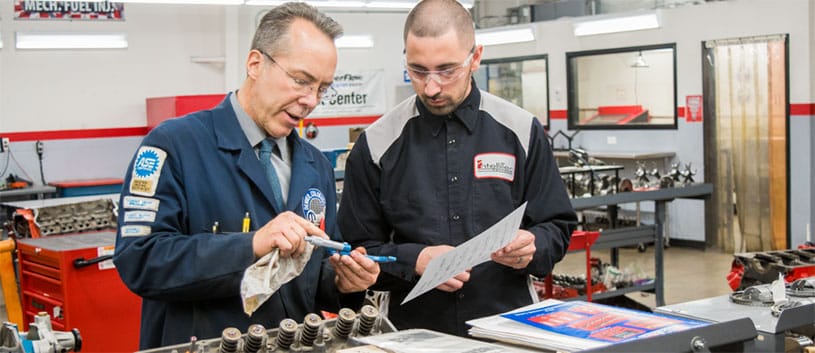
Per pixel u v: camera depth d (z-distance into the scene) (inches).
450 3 76.9
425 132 83.0
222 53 369.4
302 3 67.4
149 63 354.3
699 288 268.8
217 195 66.2
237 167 67.3
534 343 53.7
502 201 82.4
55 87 334.0
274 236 59.1
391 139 84.1
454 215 81.6
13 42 323.6
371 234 84.8
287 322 56.7
